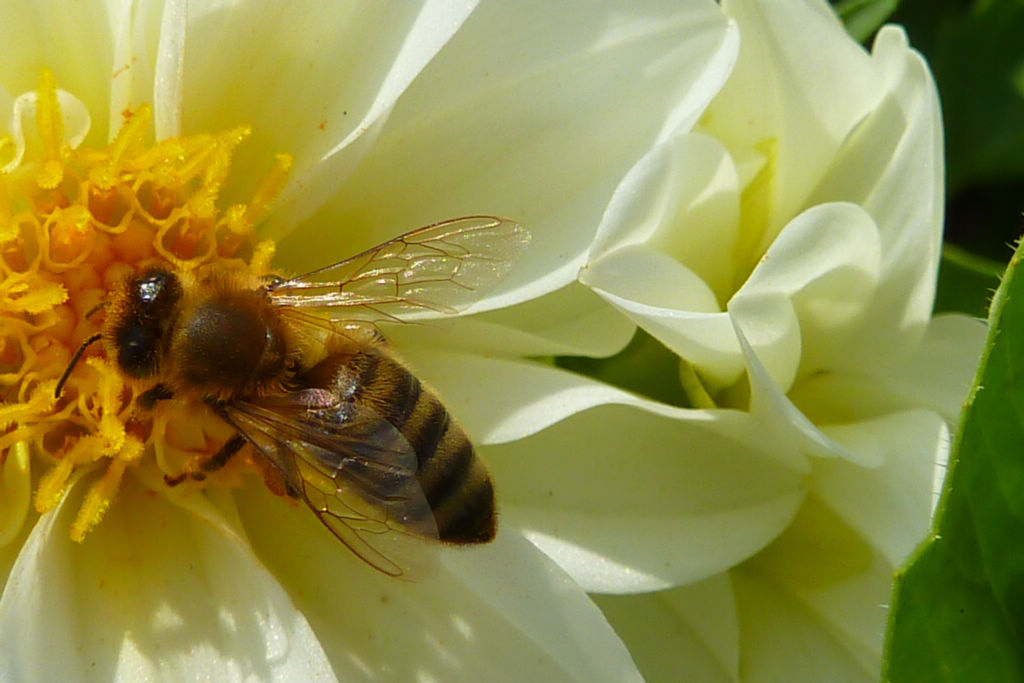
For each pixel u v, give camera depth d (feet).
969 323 0.40
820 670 0.39
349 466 0.38
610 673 0.38
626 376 0.40
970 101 0.45
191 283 0.38
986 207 0.46
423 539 0.38
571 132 0.39
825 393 0.39
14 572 0.37
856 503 0.39
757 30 0.39
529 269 0.39
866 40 0.45
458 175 0.39
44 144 0.38
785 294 0.38
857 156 0.39
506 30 0.39
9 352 0.39
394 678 0.38
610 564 0.39
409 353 0.39
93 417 0.38
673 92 0.39
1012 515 0.37
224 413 0.38
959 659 0.37
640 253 0.38
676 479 0.39
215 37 0.38
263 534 0.39
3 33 0.38
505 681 0.38
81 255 0.38
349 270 0.40
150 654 0.38
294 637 0.38
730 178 0.39
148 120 0.38
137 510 0.39
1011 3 0.45
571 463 0.39
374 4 0.38
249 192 0.39
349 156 0.38
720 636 0.40
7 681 0.36
